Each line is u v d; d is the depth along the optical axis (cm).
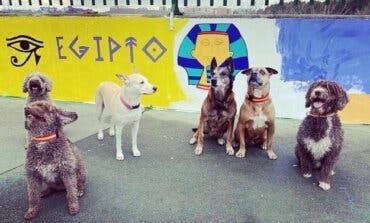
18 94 688
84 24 614
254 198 351
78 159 336
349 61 542
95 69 635
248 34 563
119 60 621
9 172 398
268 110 423
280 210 331
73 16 615
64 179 315
